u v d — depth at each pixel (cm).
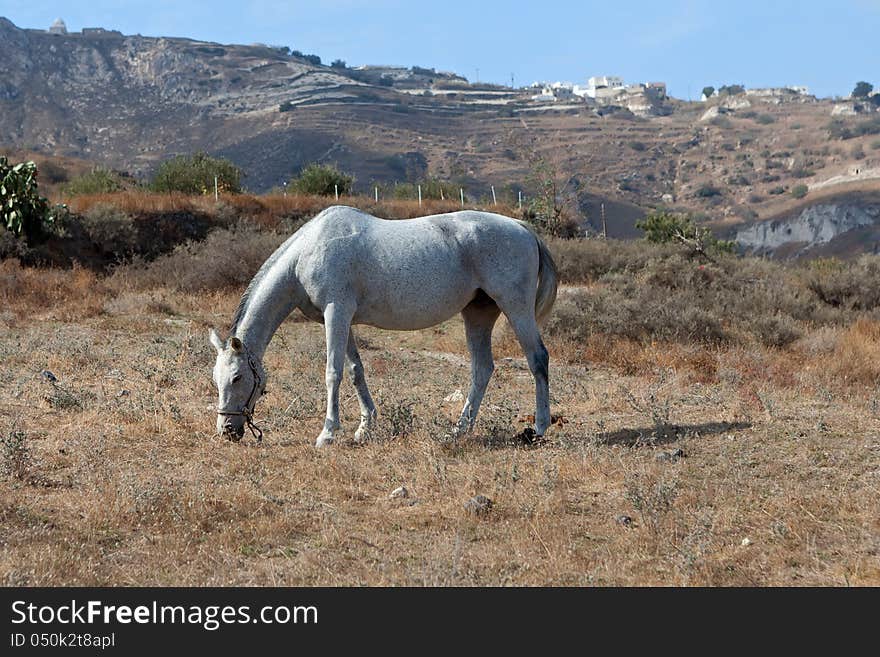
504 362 1320
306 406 962
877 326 1580
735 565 538
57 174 6525
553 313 1474
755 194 15800
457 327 1694
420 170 17112
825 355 1353
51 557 523
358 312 837
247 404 809
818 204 13225
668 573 528
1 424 836
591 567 535
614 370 1266
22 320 1509
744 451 780
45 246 2197
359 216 841
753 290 1859
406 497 662
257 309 827
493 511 623
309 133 18912
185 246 2297
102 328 1469
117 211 2383
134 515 600
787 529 578
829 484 686
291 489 678
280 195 3002
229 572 525
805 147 18325
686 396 1056
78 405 920
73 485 672
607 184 16300
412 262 825
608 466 726
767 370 1193
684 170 17912
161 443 802
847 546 565
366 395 862
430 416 932
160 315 1639
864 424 884
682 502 635
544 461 748
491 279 850
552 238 2909
